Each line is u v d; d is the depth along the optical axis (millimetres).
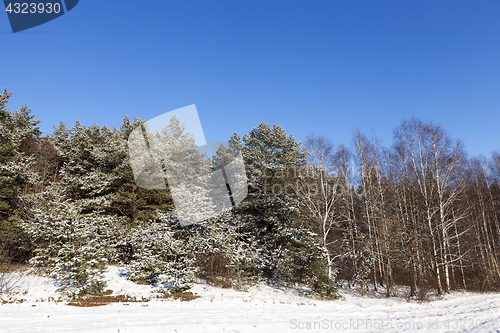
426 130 23281
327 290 17922
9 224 18641
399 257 22250
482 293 20906
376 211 24141
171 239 16859
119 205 21891
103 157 22641
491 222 28656
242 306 13844
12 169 19531
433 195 23016
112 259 19766
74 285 13602
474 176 30156
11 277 14391
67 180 23594
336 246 23781
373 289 21969
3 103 24422
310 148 23609
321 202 21578
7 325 8258
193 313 11656
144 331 8328
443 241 20969
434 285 21594
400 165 25844
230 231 19375
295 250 19453
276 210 21828
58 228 14516
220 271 18172
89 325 8719
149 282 16594
